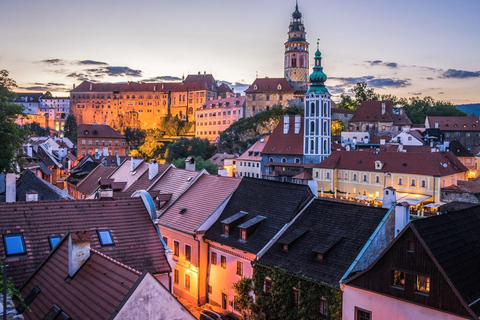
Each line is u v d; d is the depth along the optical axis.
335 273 30.36
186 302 43.06
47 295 22.70
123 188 61.69
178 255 44.62
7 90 47.41
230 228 40.22
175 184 53.53
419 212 84.50
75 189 75.56
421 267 25.30
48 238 28.47
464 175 100.94
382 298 26.95
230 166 151.62
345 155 111.88
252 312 35.41
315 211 37.25
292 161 132.62
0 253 26.52
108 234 30.08
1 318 16.98
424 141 143.50
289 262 33.47
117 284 19.97
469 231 29.81
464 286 24.70
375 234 31.45
